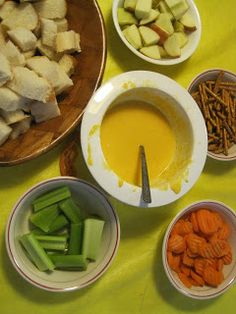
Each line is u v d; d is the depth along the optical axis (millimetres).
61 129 375
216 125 429
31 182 396
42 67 370
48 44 386
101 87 372
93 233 383
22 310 388
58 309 396
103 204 386
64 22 391
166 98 396
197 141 392
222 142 431
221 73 432
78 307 401
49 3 383
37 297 392
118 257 412
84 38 393
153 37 412
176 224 415
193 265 417
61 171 400
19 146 367
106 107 371
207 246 412
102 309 406
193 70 448
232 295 440
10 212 369
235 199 449
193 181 388
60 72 374
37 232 390
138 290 414
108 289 408
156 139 415
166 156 417
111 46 425
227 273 423
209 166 442
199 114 395
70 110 381
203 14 456
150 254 418
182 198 432
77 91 385
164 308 420
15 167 395
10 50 366
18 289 388
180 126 409
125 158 403
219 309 435
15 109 361
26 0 379
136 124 411
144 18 415
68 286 372
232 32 462
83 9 390
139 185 401
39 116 375
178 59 419
